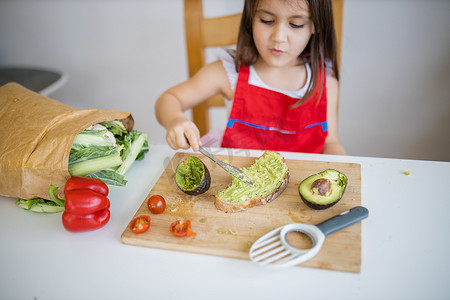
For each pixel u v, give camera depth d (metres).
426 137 2.62
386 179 1.26
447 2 2.19
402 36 2.36
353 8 2.36
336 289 0.87
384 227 1.04
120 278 0.92
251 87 1.81
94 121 1.16
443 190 1.20
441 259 0.94
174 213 1.10
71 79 3.19
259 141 1.83
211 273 0.93
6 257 0.99
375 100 2.59
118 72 3.07
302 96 1.78
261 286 0.88
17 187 1.10
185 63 2.90
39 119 1.16
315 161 1.37
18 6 2.96
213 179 1.27
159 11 2.74
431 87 2.45
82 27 2.94
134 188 1.26
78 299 0.87
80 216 1.03
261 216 1.08
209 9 2.59
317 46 1.65
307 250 0.91
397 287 0.87
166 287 0.89
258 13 1.50
